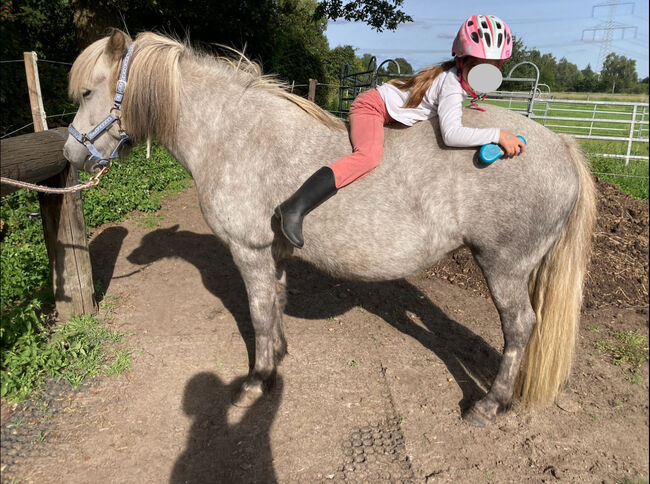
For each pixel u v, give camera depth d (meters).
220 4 10.96
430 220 2.28
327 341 3.32
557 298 2.45
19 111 7.21
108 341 3.16
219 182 2.44
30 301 3.42
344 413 2.66
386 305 3.87
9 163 2.39
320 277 4.30
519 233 2.25
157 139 2.62
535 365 2.55
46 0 9.70
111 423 2.49
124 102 2.45
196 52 2.61
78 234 3.25
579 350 3.27
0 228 4.41
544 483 2.24
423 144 2.28
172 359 3.04
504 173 2.19
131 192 5.89
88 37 9.40
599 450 2.44
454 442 2.48
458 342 3.40
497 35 2.12
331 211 2.31
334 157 2.34
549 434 2.55
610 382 2.96
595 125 15.60
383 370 3.04
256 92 2.50
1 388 2.55
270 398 2.75
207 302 3.77
